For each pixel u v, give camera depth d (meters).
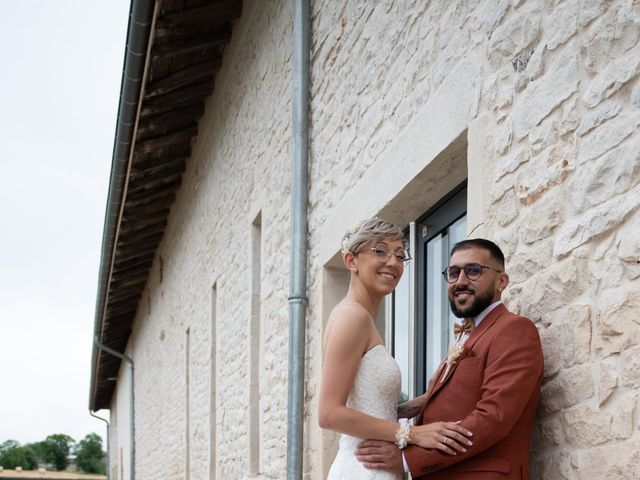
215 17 7.02
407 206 4.05
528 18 2.82
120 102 7.23
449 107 3.35
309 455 4.95
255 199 6.66
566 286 2.51
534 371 2.37
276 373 5.80
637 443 2.16
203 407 8.72
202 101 8.62
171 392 11.38
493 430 2.29
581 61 2.52
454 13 3.42
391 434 2.44
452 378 2.50
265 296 6.23
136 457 16.23
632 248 2.23
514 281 2.80
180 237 10.75
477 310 2.57
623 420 2.21
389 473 2.53
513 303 2.80
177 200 10.84
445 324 3.95
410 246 4.26
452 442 2.33
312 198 5.23
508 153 2.89
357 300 2.68
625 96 2.31
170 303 11.66
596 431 2.32
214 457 8.20
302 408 5.00
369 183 4.25
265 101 6.42
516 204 2.82
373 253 2.66
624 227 2.27
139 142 8.65
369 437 2.46
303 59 5.35
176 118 8.61
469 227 3.12
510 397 2.32
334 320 2.59
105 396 25.08
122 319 16.94
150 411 14.12
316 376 4.91
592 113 2.45
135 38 6.13
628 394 2.21
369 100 4.36
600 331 2.34
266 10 6.43
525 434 2.43
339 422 2.47
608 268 2.33
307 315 5.17
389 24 4.15
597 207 2.39
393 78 4.06
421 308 4.20
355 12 4.64
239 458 6.83
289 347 5.10
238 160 7.32
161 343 12.63
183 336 10.33
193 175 9.62
